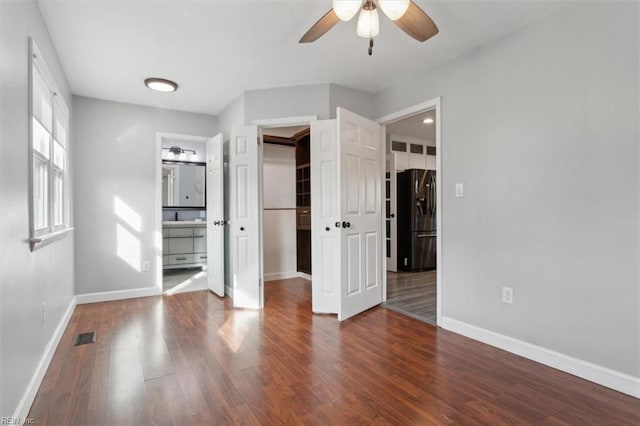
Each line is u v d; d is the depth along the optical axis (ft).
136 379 6.61
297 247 17.48
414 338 8.83
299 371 6.96
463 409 5.64
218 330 9.38
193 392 6.15
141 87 11.44
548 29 7.30
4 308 4.69
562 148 7.07
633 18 6.07
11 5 5.28
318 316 10.69
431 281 15.87
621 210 6.24
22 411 5.26
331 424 5.25
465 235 9.10
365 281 11.19
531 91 7.61
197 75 10.57
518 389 6.29
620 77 6.23
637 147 6.05
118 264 12.76
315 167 10.97
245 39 8.41
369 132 11.42
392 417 5.42
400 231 18.85
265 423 5.27
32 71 6.23
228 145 13.35
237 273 11.77
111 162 12.69
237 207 11.82
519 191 7.84
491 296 8.45
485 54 8.59
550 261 7.29
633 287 6.12
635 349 6.09
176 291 14.06
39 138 7.48
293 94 11.50
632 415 5.50
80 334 9.04
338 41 8.52
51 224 8.19
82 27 7.78
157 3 6.91
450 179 9.51
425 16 5.97
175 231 18.06
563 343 7.07
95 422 5.28
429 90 10.13
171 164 18.93
